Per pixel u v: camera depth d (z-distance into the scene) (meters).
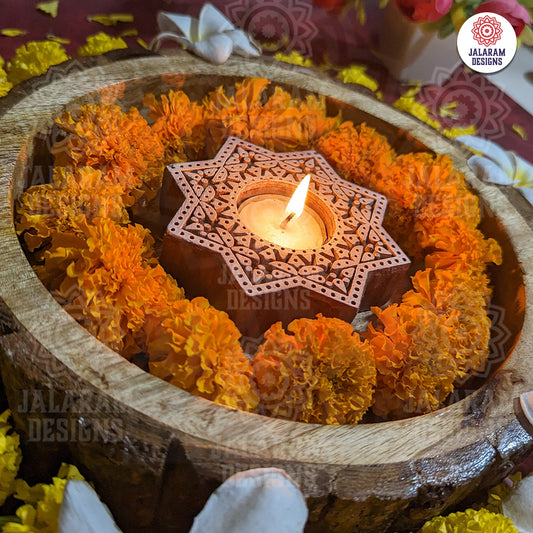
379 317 0.34
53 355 0.27
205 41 0.39
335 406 0.30
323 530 0.29
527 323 0.33
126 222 0.34
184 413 0.27
